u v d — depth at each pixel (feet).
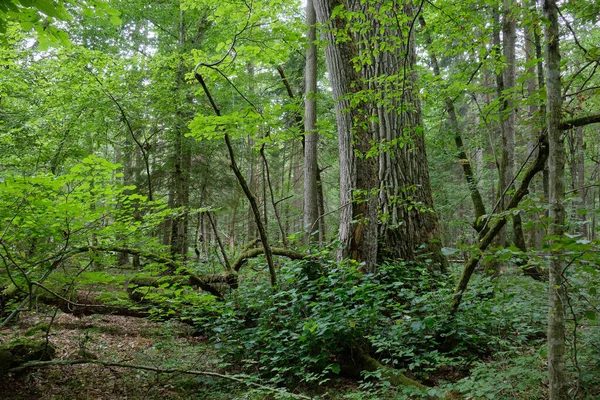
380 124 23.48
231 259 31.86
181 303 18.83
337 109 21.76
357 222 19.83
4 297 15.80
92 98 31.89
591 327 13.35
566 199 8.96
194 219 41.57
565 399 8.64
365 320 15.53
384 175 23.11
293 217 49.49
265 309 17.95
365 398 12.91
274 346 16.30
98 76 30.60
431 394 11.37
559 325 8.77
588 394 9.95
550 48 9.32
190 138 38.55
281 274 19.34
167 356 17.94
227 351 16.60
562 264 9.01
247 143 46.26
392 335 15.12
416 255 22.27
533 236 30.60
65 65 30.42
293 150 55.57
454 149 37.24
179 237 37.58
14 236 12.28
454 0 18.10
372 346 16.17
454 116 32.58
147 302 20.86
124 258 29.91
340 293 15.55
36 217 11.57
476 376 12.68
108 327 22.44
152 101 37.32
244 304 19.35
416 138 23.93
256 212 17.89
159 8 42.73
